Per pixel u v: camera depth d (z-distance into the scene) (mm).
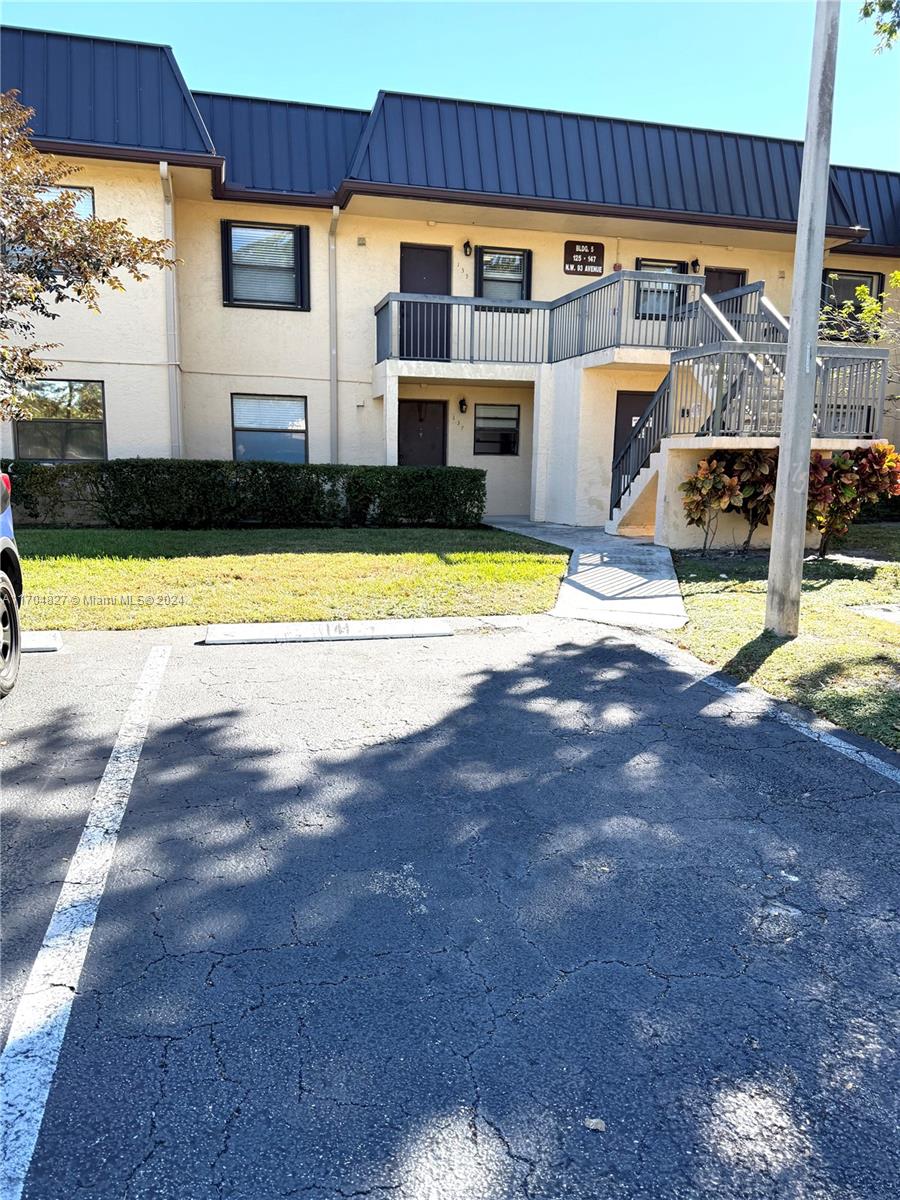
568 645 6406
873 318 12188
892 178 17359
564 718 4750
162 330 13102
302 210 14461
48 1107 1936
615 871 3078
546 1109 1959
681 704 5027
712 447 10031
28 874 2977
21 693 5035
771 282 17062
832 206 16109
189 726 4512
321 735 4418
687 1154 1835
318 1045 2156
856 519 15164
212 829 3346
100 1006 2287
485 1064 2100
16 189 6191
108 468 12156
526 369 14523
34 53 12250
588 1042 2184
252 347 14570
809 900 2900
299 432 15016
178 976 2422
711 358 10203
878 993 2408
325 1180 1754
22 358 6836
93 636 6441
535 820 3484
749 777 3951
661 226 15234
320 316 14812
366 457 15406
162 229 12781
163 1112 1930
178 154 12219
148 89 12547
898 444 16766
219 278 14273
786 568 6430
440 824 3434
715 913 2811
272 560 9453
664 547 10898
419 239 15086
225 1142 1847
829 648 6094
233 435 14711
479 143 14398
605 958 2553
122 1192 1716
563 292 15852
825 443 10195
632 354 12234
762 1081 2057
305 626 6781
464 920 2748
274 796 3664
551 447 14656
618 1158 1821
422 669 5707
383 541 11203
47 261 6418
